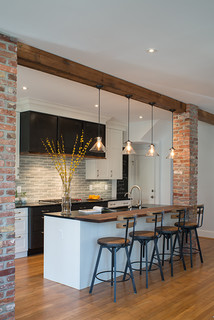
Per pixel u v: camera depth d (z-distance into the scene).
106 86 4.26
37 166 6.38
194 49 3.38
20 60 3.35
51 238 4.43
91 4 2.51
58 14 2.67
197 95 5.34
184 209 5.12
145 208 5.34
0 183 2.92
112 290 4.02
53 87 4.87
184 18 2.72
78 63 3.86
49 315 3.28
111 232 4.56
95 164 7.24
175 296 3.82
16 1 2.47
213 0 2.42
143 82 4.62
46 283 4.27
